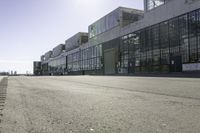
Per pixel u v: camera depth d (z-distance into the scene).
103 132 3.78
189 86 13.21
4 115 5.35
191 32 40.72
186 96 8.66
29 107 6.54
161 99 7.93
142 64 54.59
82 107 6.38
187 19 41.81
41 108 6.33
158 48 49.28
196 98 8.05
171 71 45.62
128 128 4.01
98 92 11.00
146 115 5.14
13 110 6.05
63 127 4.14
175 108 6.02
